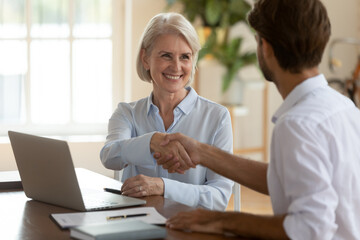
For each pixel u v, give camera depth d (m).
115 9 4.64
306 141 1.43
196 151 1.97
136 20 4.59
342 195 1.49
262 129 6.93
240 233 1.53
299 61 1.56
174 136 2.04
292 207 1.42
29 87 4.62
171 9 5.97
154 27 2.50
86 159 4.26
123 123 2.63
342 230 1.52
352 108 1.59
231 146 2.54
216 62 6.34
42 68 4.63
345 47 6.68
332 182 1.48
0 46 4.59
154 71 2.50
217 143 2.52
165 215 1.84
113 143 2.37
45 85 4.64
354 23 6.66
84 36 4.65
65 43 4.64
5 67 4.60
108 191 2.22
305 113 1.48
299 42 1.54
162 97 2.56
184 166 2.01
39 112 4.65
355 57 6.69
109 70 4.70
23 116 4.64
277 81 1.63
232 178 1.88
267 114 6.79
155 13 4.63
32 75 4.62
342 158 1.47
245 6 6.06
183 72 2.51
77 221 1.73
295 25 1.53
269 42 1.59
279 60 1.58
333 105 1.53
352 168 1.50
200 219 1.61
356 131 1.56
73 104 4.69
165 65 2.47
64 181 1.90
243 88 6.57
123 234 1.50
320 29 1.54
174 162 2.02
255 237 1.52
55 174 1.92
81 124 4.68
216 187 2.38
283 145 1.46
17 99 4.63
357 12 6.65
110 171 4.29
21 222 1.78
